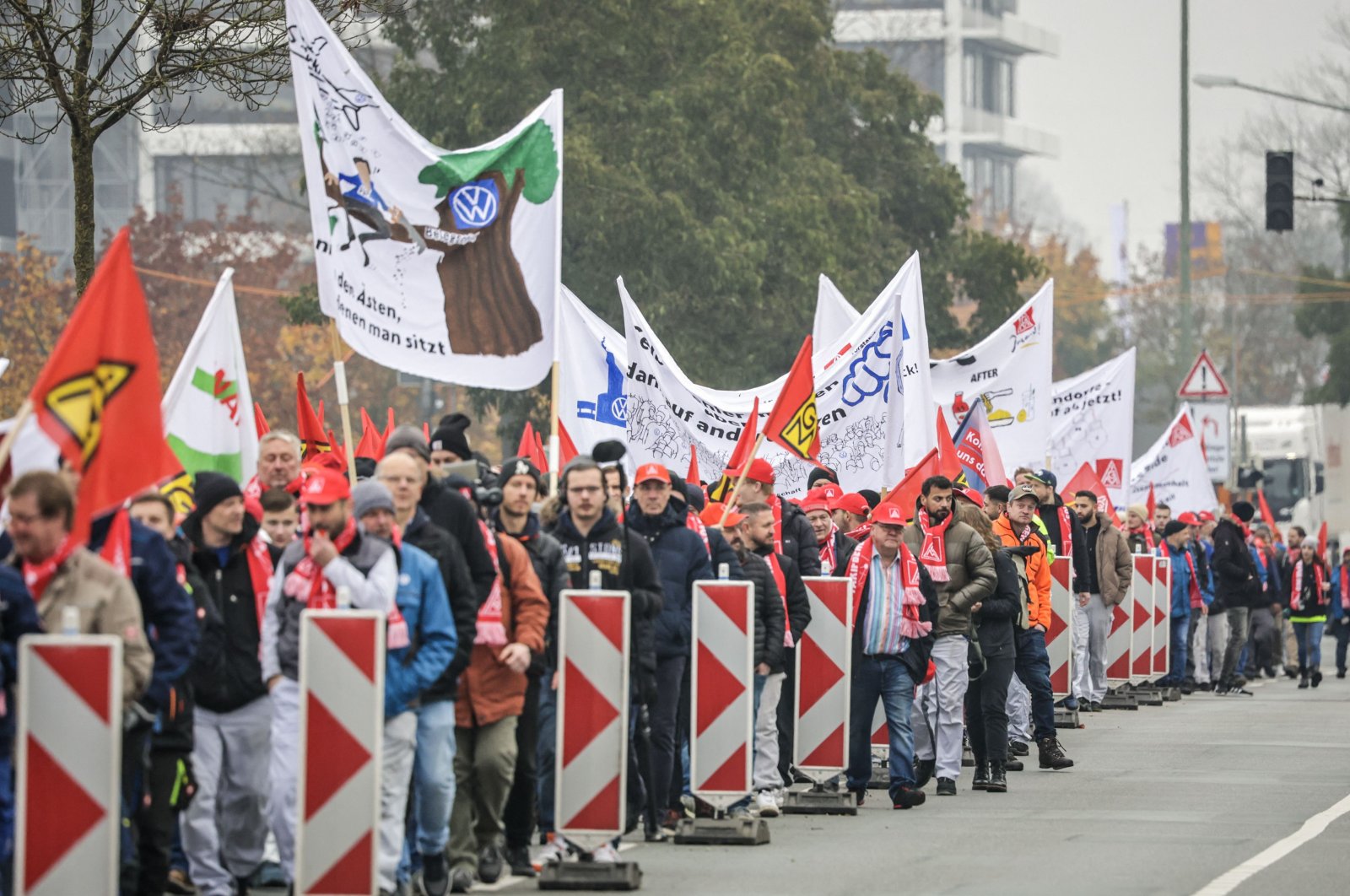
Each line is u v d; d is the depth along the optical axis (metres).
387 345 27.53
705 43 90.31
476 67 88.06
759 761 31.69
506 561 24.31
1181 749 43.34
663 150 87.25
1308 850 27.86
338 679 20.77
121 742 19.53
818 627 31.72
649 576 26.94
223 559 23.12
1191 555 61.56
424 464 23.70
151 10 38.81
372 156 27.61
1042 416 52.06
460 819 24.39
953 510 34.78
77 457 19.36
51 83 38.00
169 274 132.75
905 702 33.16
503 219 28.31
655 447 37.28
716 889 24.53
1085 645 49.91
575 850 25.09
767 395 38.56
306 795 20.80
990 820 31.41
